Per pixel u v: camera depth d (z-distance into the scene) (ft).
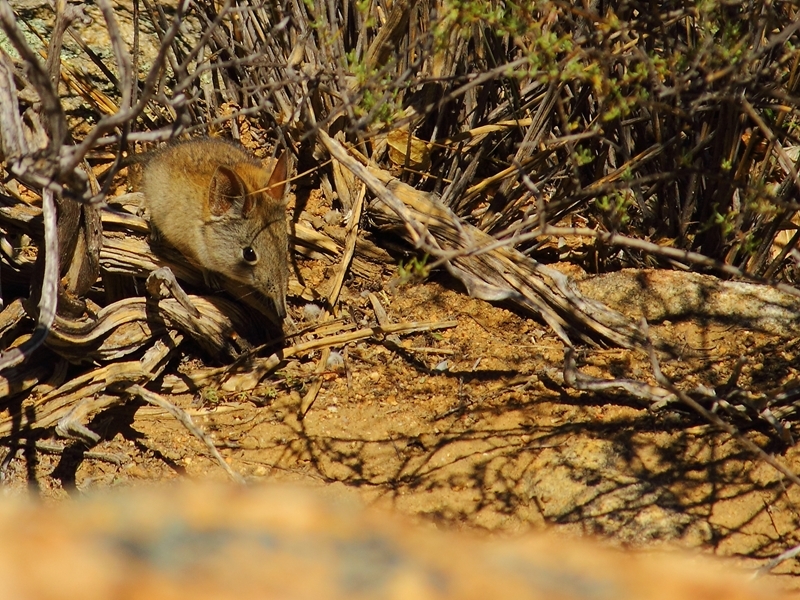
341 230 39.88
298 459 33.32
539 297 37.78
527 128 39.88
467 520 30.89
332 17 39.47
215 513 16.53
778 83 34.96
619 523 30.32
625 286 38.91
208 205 36.47
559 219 39.93
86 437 32.48
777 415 33.12
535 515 30.96
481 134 39.14
